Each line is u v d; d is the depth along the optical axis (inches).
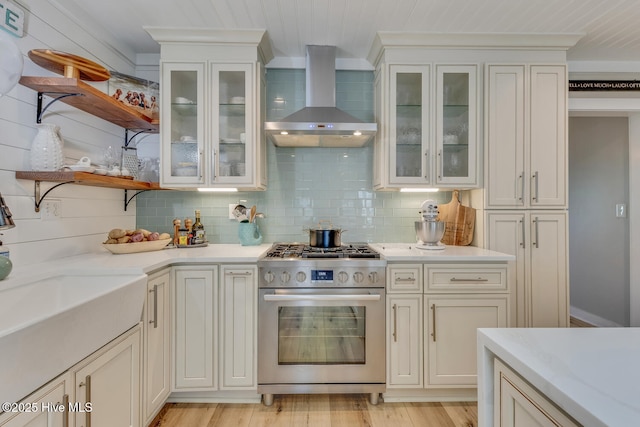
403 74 89.2
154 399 67.3
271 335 75.4
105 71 67.6
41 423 37.7
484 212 87.4
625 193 114.7
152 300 66.7
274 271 75.4
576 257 135.0
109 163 77.0
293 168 102.3
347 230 102.5
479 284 77.1
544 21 79.7
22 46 60.7
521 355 27.2
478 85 87.9
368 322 75.9
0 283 49.4
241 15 77.2
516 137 86.9
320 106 91.3
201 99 85.4
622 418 18.6
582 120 132.6
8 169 58.0
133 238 79.4
